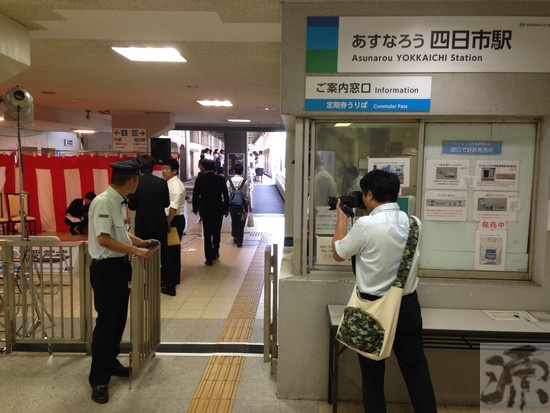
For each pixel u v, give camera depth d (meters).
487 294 2.86
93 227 2.89
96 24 3.60
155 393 3.01
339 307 2.83
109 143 16.44
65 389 3.05
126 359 3.53
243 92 7.26
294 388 2.96
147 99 8.25
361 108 2.79
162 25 3.64
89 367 3.37
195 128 14.31
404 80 2.76
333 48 2.78
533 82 2.73
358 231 2.31
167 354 3.60
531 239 2.94
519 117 2.86
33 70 5.65
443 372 2.89
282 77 2.81
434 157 2.95
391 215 2.32
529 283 2.90
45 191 8.17
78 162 8.12
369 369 2.37
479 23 2.71
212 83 6.46
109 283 2.93
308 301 2.89
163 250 5.10
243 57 4.79
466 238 2.99
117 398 2.95
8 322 3.56
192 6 3.15
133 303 3.03
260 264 6.84
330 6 2.76
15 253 4.28
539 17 2.70
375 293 2.28
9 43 3.49
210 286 5.61
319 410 2.82
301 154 2.93
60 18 3.46
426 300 2.89
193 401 2.92
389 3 2.74
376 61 2.77
